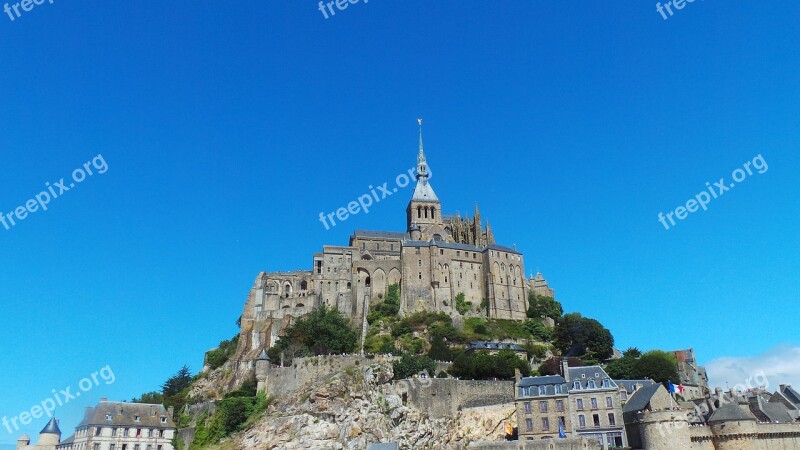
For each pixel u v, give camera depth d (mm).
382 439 129500
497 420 130750
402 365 147250
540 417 122438
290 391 145500
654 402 117312
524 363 157875
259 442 128375
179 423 149500
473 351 176125
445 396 138250
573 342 186625
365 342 186750
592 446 110500
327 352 163500
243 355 189000
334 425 128625
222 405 144875
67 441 146125
